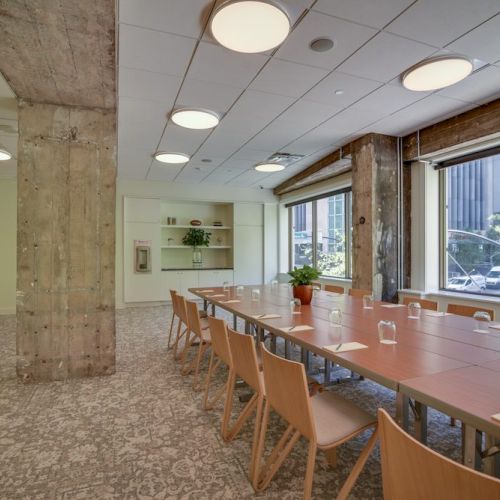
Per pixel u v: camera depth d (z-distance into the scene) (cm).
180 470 197
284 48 285
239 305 343
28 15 219
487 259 450
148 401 290
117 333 530
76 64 274
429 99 383
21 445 223
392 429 97
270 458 193
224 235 916
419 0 231
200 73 324
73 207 343
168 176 754
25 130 331
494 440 146
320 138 514
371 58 301
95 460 207
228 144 539
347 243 705
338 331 231
